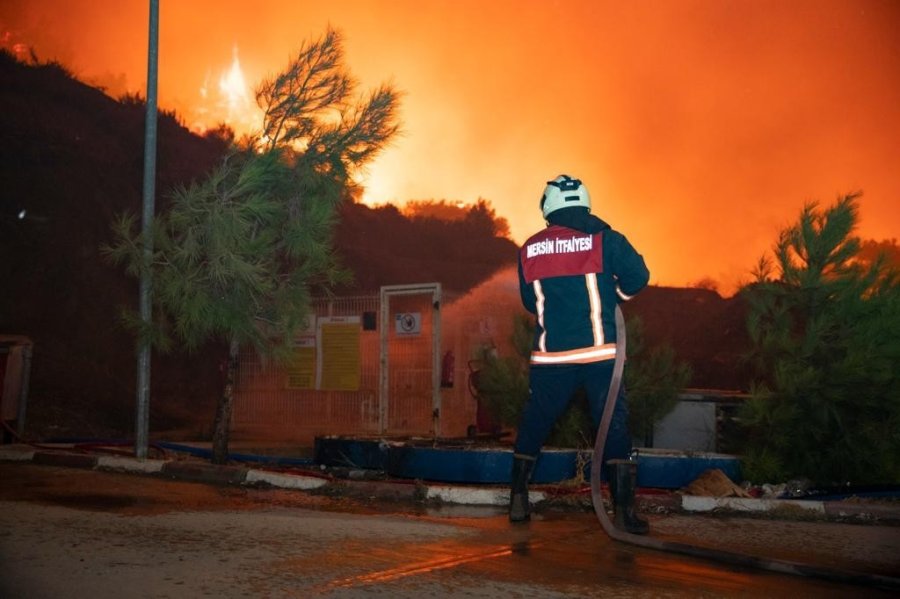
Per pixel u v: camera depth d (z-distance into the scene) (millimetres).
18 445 9312
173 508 5684
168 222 7969
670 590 3662
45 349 15578
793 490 6895
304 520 5199
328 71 8289
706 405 8500
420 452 7191
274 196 8227
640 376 8227
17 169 19125
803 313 7656
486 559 4172
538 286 5266
